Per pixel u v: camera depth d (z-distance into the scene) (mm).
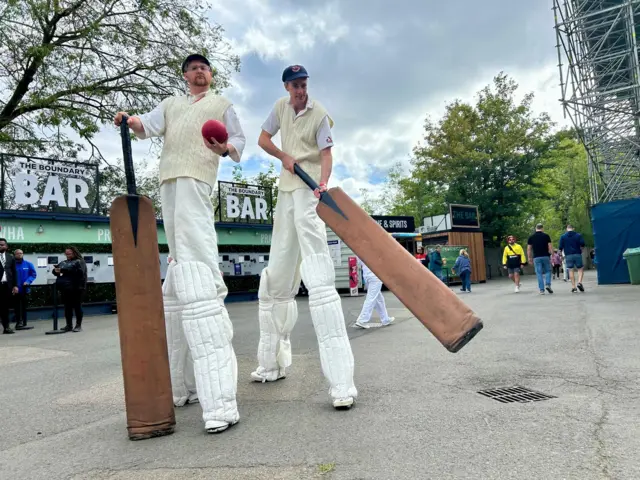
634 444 2309
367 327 7715
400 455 2314
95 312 13641
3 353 6676
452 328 2684
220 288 3182
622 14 16609
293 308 4078
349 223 3057
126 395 2842
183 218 3113
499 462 2176
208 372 2910
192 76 3373
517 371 3996
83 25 15164
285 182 3611
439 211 41250
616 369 3869
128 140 3047
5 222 12492
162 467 2346
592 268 37188
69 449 2711
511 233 33219
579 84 17594
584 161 39438
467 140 33500
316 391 3684
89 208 14289
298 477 2123
